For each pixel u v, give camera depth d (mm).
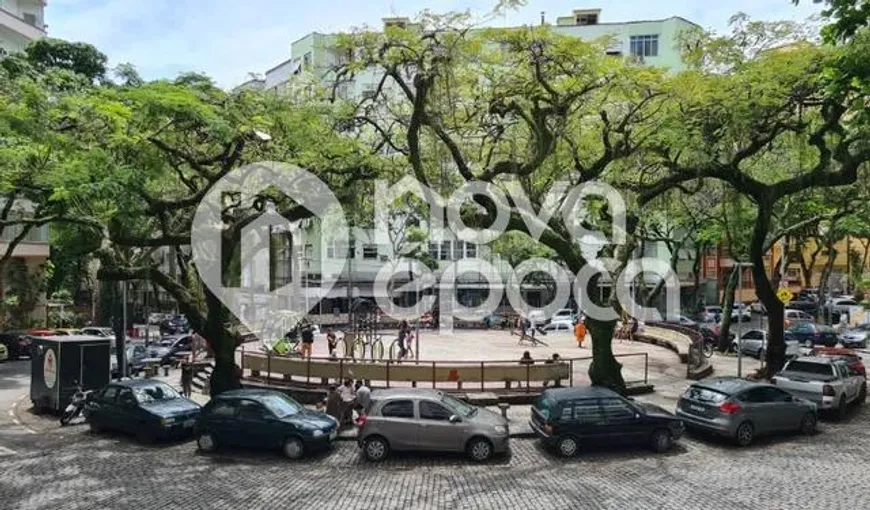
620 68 20062
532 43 19359
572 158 24641
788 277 67875
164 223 20844
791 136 25203
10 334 38250
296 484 14078
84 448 17422
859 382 22094
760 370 26250
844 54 15047
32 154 18141
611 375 21781
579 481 14102
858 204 31031
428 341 38688
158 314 57844
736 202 29516
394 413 16234
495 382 23266
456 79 20578
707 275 64188
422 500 12906
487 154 25078
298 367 22859
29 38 46844
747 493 13078
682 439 17781
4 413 22203
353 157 22969
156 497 13086
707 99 20703
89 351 21969
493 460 16047
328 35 27516
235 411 16875
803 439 17766
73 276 48156
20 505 12547
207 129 18500
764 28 22438
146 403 18469
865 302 53844
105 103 16984
